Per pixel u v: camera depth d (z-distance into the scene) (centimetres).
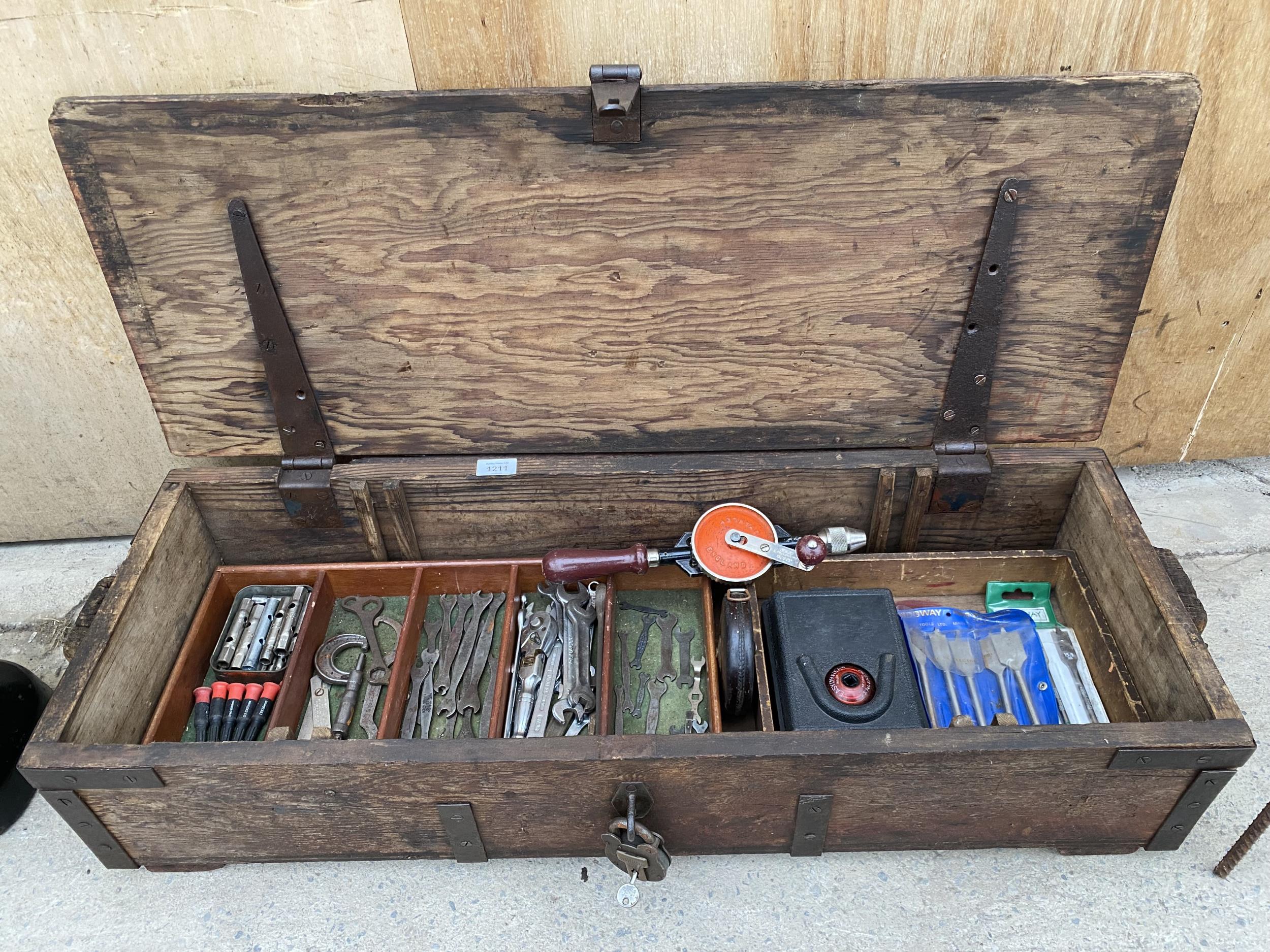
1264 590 226
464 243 167
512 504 201
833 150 156
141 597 175
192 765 146
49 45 170
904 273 171
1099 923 164
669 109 151
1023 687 186
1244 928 163
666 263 170
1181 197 201
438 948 165
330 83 178
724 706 183
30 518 251
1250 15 172
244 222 162
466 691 188
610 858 159
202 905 172
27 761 147
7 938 168
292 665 183
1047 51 176
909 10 169
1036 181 159
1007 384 187
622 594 211
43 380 219
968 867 173
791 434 196
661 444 198
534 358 183
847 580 204
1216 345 228
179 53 173
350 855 172
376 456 201
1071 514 200
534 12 169
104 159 156
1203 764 147
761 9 169
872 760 146
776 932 166
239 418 192
